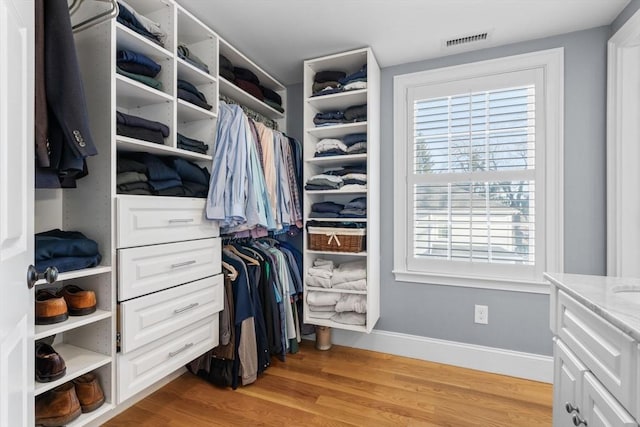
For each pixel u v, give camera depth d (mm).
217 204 1811
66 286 1405
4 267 637
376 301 2434
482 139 2244
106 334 1373
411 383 2064
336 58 2357
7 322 650
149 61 1572
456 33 2064
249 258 2152
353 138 2447
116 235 1387
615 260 1854
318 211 2465
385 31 2045
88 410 1306
